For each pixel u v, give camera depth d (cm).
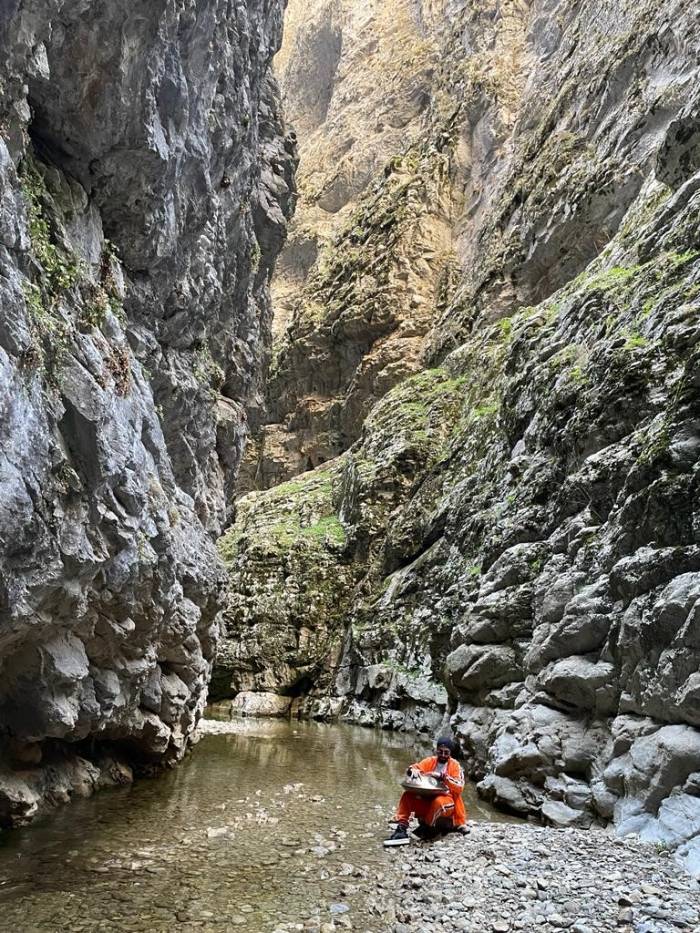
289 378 4994
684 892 707
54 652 897
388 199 4966
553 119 3550
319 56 7600
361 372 4325
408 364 4072
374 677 2461
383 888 727
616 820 962
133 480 1023
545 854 830
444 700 2122
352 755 1700
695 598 929
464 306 3778
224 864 798
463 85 4938
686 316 1334
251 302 2409
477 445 2533
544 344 2034
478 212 4381
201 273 1653
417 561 2595
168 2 1072
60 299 920
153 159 1177
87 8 949
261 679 2902
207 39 1348
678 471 1085
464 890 717
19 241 794
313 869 785
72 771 1094
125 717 1182
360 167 6141
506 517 1773
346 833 944
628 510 1165
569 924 632
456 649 1636
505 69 4703
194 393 1697
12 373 732
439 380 3362
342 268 5000
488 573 1680
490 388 2720
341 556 3098
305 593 3052
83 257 1073
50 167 1057
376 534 2995
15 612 757
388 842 881
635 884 728
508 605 1505
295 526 3506
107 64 1016
